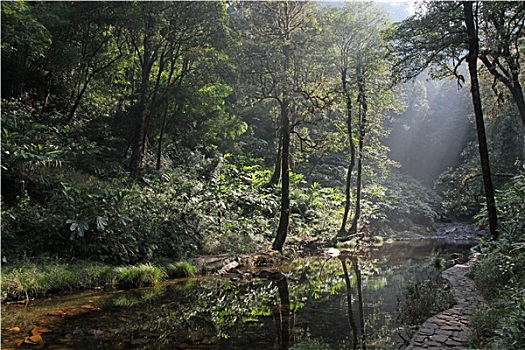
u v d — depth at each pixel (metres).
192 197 12.30
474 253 11.12
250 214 14.27
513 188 9.33
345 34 15.03
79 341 4.77
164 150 16.58
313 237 15.27
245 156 19.05
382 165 17.84
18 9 9.34
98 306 6.33
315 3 12.19
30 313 5.77
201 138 17.80
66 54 12.15
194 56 13.09
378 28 15.30
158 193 11.75
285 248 12.75
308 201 16.97
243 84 12.01
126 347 4.65
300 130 16.33
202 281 8.72
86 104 15.70
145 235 9.38
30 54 11.79
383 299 7.38
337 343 4.98
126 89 17.34
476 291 6.98
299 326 5.69
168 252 9.88
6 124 9.38
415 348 4.36
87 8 11.73
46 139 10.75
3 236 7.37
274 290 8.22
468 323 5.19
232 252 11.10
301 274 10.14
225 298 7.39
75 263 7.85
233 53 11.73
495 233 8.74
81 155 11.84
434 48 9.41
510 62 9.54
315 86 13.11
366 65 15.24
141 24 11.52
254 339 5.09
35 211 8.12
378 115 17.33
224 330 5.45
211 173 15.95
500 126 15.11
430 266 11.14
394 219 22.20
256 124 24.69
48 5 11.95
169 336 5.13
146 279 8.05
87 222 8.10
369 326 5.68
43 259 7.46
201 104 15.11
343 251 14.39
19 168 8.74
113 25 12.33
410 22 9.52
